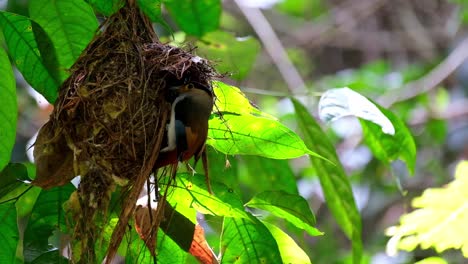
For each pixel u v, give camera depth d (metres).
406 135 1.99
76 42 1.82
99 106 1.71
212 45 2.16
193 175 1.77
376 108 1.79
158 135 1.71
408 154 2.00
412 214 2.21
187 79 1.74
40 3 1.80
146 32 1.79
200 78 1.76
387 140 2.00
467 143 3.30
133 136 1.71
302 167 3.30
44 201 1.81
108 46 1.75
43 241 1.80
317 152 2.01
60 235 2.00
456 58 3.25
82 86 1.72
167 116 1.72
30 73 1.83
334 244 3.16
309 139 2.01
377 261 2.99
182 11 2.06
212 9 2.06
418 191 3.21
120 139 1.70
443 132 3.31
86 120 1.71
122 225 1.69
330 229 3.21
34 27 1.79
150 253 1.76
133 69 1.73
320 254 3.12
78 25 1.81
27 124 2.71
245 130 1.77
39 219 1.80
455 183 2.22
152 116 1.71
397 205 3.21
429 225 2.19
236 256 1.84
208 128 1.77
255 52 2.16
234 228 1.83
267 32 3.28
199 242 1.82
